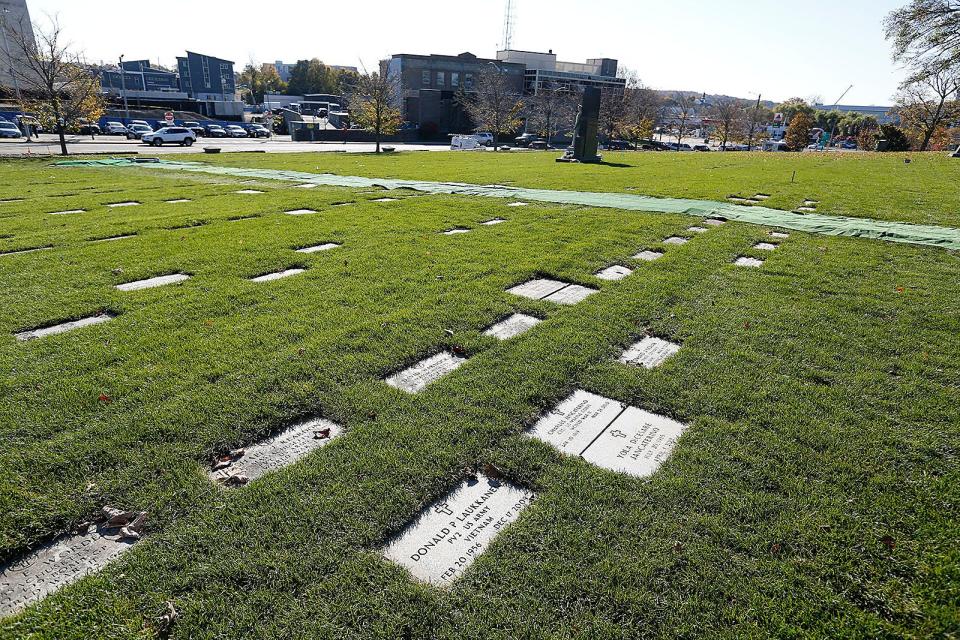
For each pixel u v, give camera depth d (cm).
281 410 381
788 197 1410
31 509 291
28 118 3153
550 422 381
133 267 720
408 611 237
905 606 243
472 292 626
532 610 239
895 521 291
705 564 263
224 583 250
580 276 700
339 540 273
